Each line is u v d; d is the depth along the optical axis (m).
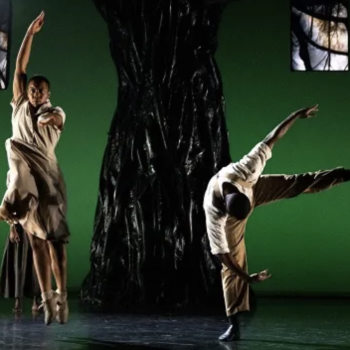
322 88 12.66
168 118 11.22
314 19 12.73
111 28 11.52
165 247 11.09
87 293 11.34
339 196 12.52
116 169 11.44
